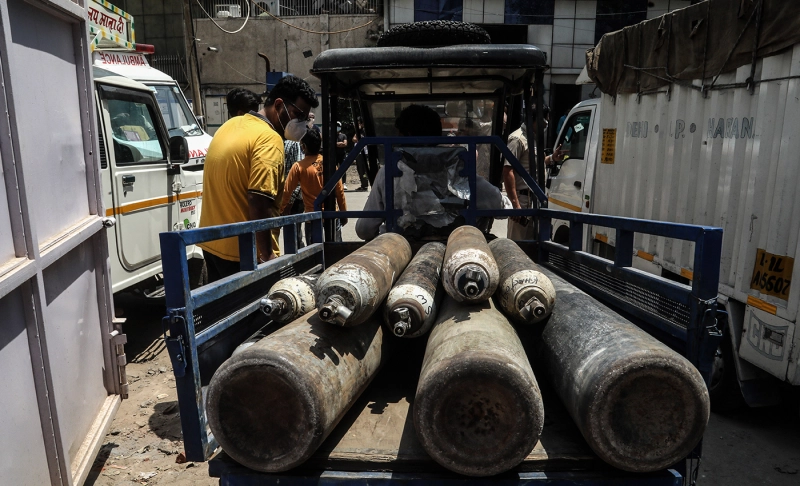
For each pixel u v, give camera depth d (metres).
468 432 1.49
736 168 3.51
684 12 4.01
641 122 4.74
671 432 1.47
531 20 18.98
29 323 2.22
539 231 3.32
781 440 3.57
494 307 1.92
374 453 1.67
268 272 2.35
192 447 1.73
